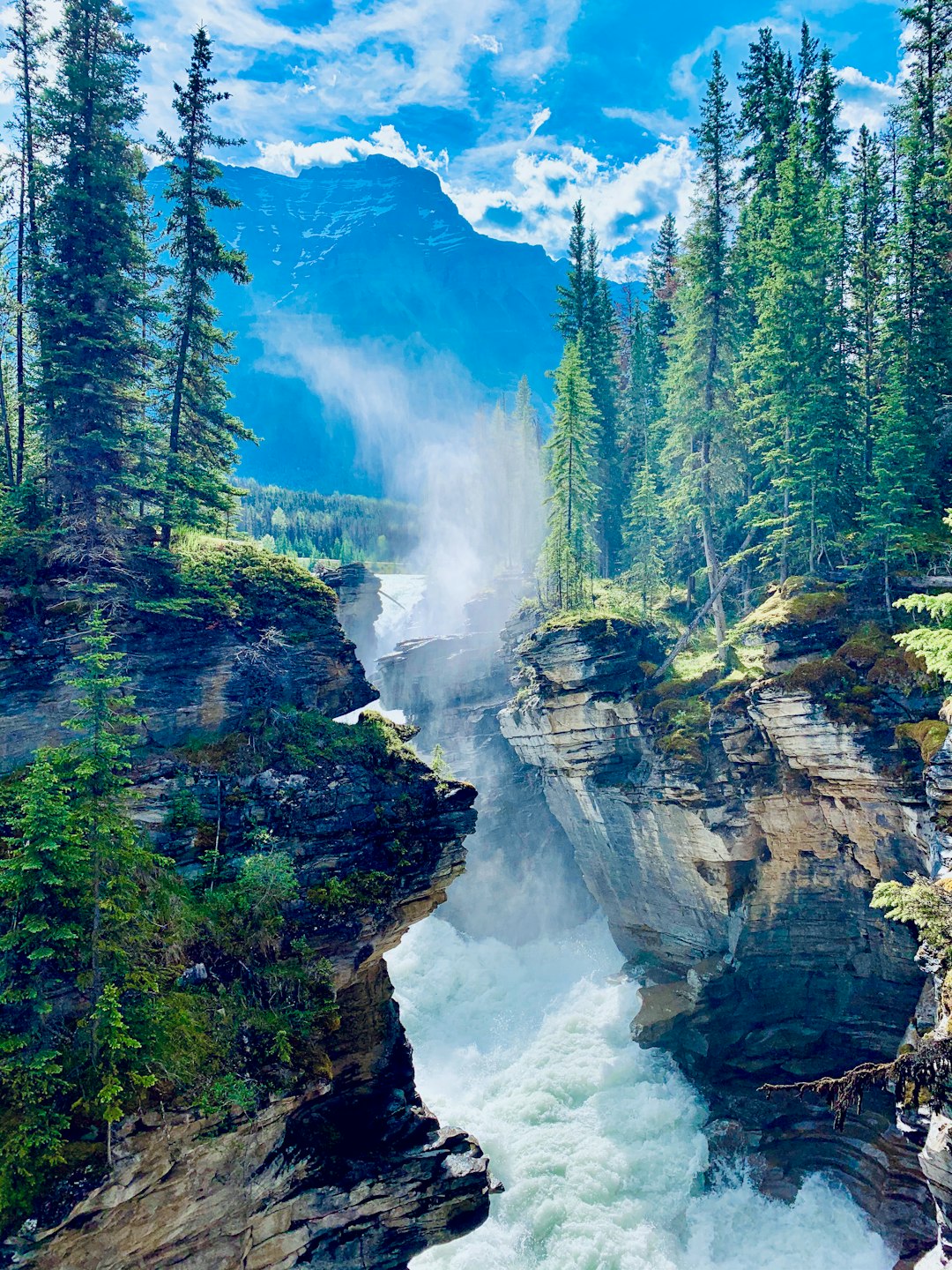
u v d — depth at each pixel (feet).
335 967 75.51
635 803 124.06
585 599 161.79
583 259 199.00
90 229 88.38
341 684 93.25
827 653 110.63
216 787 78.69
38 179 86.53
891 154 141.90
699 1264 93.50
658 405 200.13
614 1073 115.96
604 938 147.74
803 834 111.34
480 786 172.24
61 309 84.33
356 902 77.05
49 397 85.40
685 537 167.94
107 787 60.70
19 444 92.22
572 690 130.00
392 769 86.84
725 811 113.39
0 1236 51.13
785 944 115.14
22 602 78.33
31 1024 56.75
